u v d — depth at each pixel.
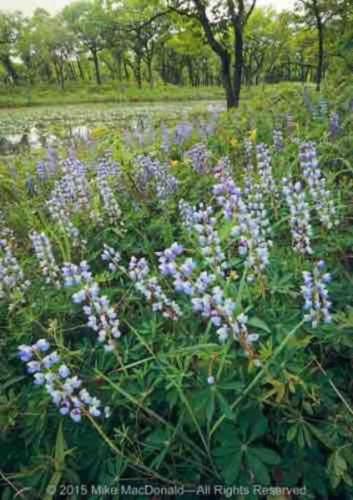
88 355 2.39
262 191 3.30
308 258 2.79
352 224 3.29
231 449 1.80
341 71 10.35
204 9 14.32
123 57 64.25
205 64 68.06
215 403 1.95
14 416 2.10
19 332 2.65
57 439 1.85
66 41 65.50
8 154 10.95
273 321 2.21
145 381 2.13
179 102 38.50
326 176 3.54
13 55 70.25
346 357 2.19
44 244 2.76
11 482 1.94
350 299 2.44
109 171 4.45
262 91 9.02
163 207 3.79
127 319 2.61
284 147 4.75
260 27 40.66
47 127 20.25
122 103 41.62
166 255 1.84
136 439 1.93
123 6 39.78
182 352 2.00
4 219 4.51
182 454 1.95
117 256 2.53
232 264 2.47
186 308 2.41
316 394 1.94
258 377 1.77
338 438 1.81
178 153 6.08
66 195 4.00
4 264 2.83
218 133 6.27
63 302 2.76
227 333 1.70
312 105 6.11
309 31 20.27
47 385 1.63
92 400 1.69
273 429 1.95
